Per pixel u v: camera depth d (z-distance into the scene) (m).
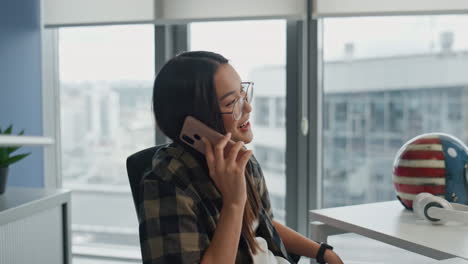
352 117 2.66
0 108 2.44
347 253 2.68
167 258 0.87
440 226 1.24
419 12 2.34
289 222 2.66
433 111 2.62
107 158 3.01
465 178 1.31
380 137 2.67
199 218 0.95
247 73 2.65
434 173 1.31
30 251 1.72
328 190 2.72
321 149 2.65
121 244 3.08
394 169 1.42
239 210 0.94
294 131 2.61
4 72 2.46
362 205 1.49
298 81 2.56
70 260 1.97
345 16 2.38
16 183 2.55
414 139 1.40
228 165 0.95
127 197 3.04
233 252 0.91
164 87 0.98
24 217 1.67
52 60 2.90
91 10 2.58
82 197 3.09
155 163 1.00
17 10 2.53
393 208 1.45
